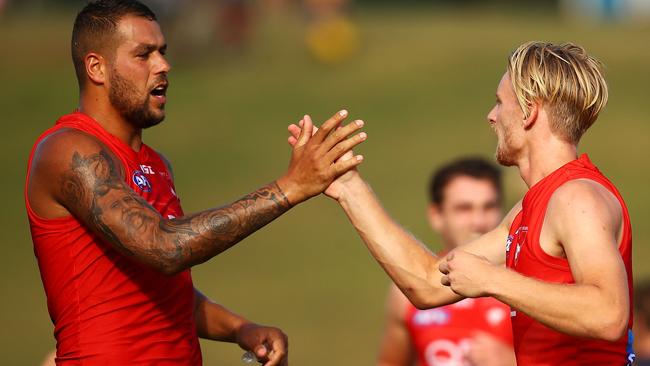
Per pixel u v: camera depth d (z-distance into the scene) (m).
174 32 110.19
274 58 110.75
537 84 14.75
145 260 14.62
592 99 14.73
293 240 64.88
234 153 85.25
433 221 23.78
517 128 15.16
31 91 100.25
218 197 74.62
